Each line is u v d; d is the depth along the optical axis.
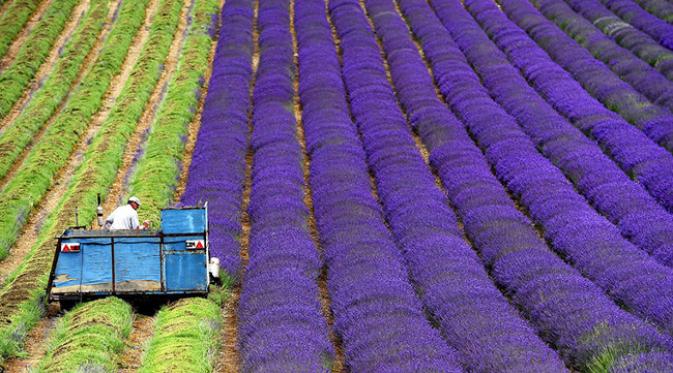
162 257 57.28
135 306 58.34
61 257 56.56
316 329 53.16
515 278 59.84
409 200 76.56
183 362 47.75
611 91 104.75
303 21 147.62
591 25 135.88
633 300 53.94
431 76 122.81
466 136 95.12
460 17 148.12
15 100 120.56
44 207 86.19
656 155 82.56
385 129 97.06
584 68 114.88
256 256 65.56
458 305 54.75
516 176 81.88
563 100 103.12
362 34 138.25
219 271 62.66
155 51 135.25
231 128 99.56
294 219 73.38
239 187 83.00
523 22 142.38
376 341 49.19
